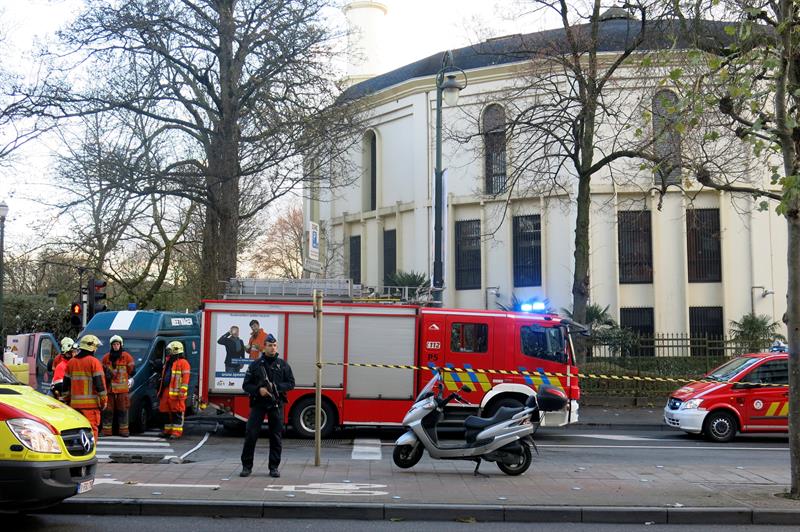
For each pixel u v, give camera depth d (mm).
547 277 31328
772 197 10438
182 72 24078
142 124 27328
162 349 16953
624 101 22703
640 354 23406
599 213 30797
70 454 7289
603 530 7914
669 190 30922
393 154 35438
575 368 15688
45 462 6945
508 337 15578
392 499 8594
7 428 6941
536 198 31719
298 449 13750
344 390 15266
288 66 22594
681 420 15961
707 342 23172
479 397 15375
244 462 10016
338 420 15227
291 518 8125
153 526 7664
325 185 36281
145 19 21781
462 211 33281
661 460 12852
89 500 8172
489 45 24094
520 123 21422
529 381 15461
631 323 31188
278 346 15328
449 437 15703
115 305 36781
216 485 9250
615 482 10016
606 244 30984
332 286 16656
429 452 10641
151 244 34781
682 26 10992
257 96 22719
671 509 8250
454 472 10820
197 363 18953
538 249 31828
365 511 8188
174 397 15172
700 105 9641
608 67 22297
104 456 11719
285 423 15281
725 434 15719
